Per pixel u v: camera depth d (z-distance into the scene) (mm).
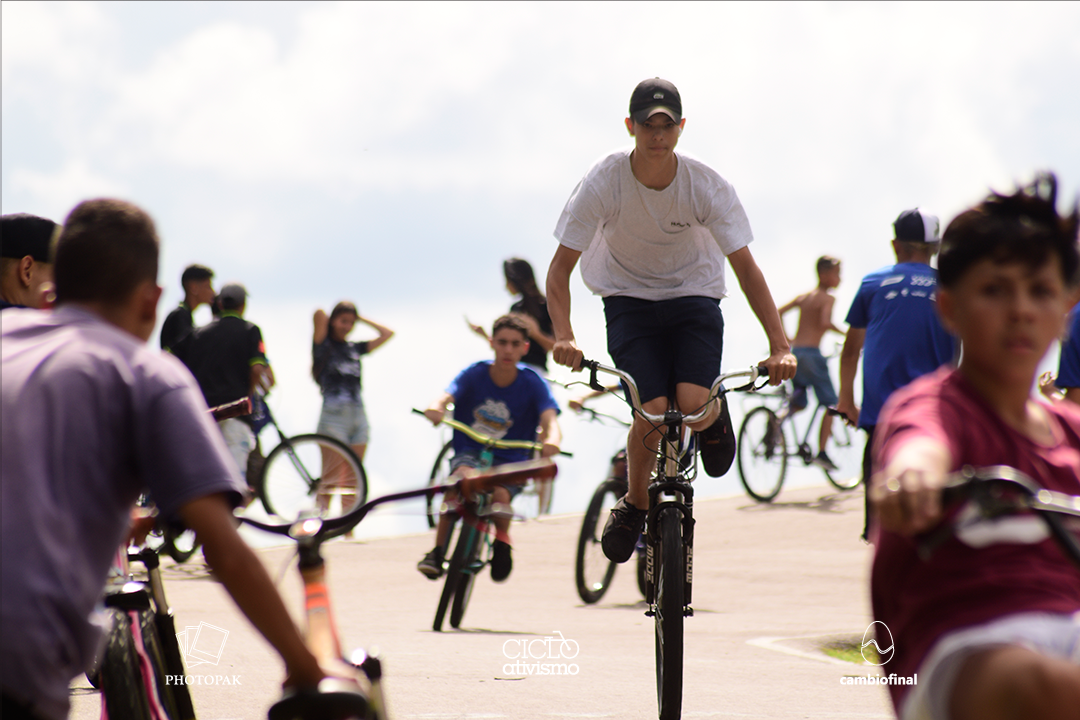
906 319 19953
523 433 23688
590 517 25672
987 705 5430
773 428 40219
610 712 13852
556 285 15414
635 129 15039
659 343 15711
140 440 6441
